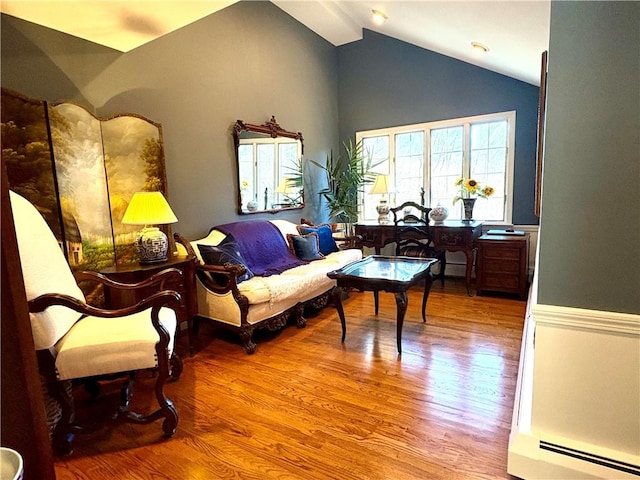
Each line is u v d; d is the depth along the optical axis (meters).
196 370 2.54
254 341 3.05
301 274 3.37
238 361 2.67
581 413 1.45
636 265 1.32
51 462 1.27
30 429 1.22
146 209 2.63
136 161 2.93
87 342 1.69
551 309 1.44
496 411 1.97
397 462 1.61
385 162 5.42
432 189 5.12
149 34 2.48
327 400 2.12
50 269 1.79
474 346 2.79
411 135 5.20
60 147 2.43
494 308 3.68
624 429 1.39
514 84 4.46
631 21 1.24
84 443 1.79
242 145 3.94
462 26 3.34
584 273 1.39
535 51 3.17
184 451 1.72
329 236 4.48
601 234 1.35
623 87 1.27
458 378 2.33
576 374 1.44
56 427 1.69
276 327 3.08
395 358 2.63
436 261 3.29
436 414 1.96
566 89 1.34
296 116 4.79
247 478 1.54
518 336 2.96
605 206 1.33
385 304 3.94
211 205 3.65
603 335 1.38
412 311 3.65
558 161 1.38
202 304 3.08
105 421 1.83
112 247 2.76
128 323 1.87
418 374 2.39
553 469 1.45
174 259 2.81
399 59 5.13
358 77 5.47
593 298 1.38
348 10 4.72
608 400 1.40
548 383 1.49
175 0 2.04
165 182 3.13
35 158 2.30
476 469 1.56
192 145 3.45
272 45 4.35
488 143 4.70
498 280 4.05
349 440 1.76
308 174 5.07
